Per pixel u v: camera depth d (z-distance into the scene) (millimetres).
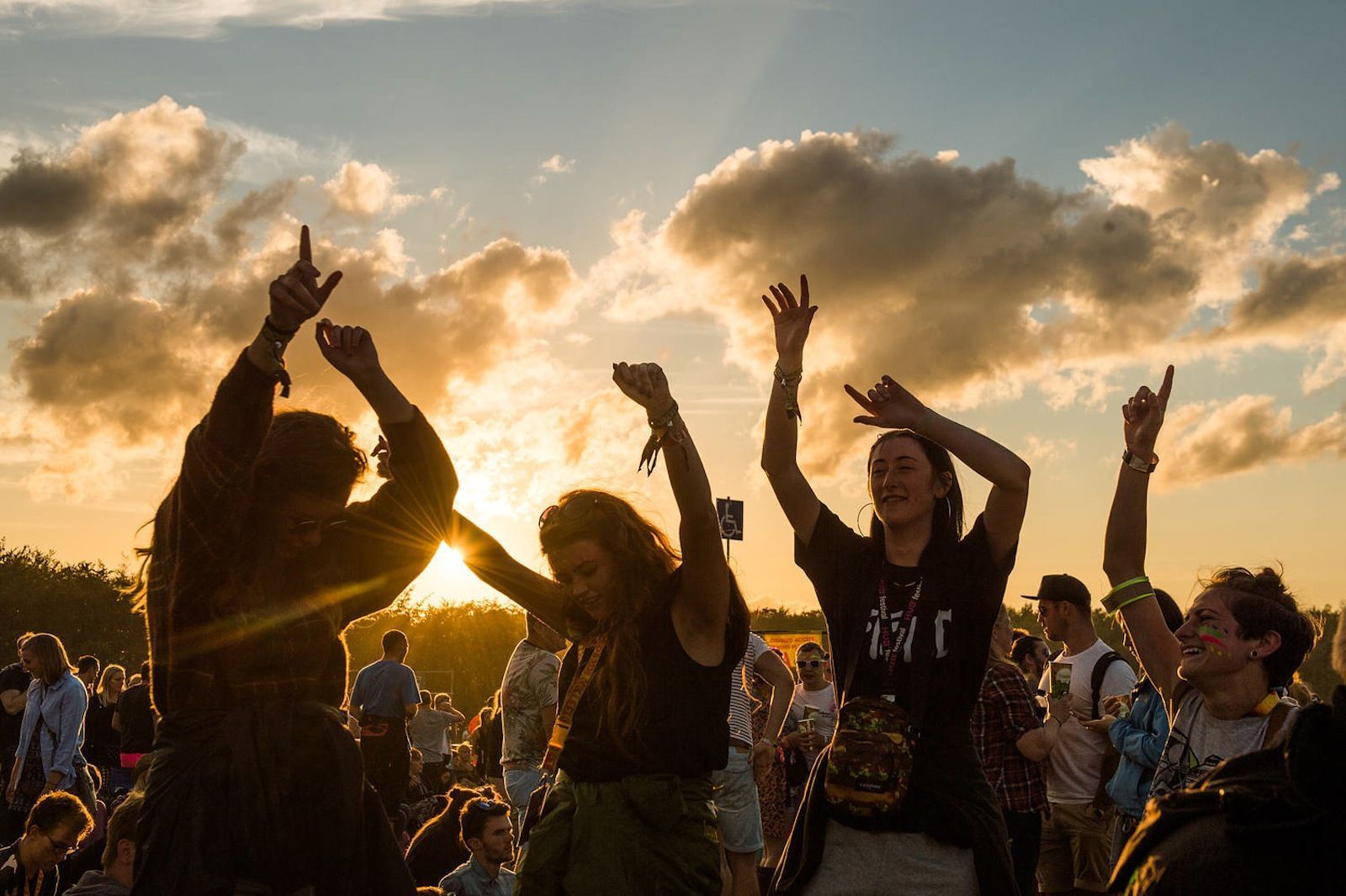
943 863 3686
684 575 3160
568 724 3262
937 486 4035
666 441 3033
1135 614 3996
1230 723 3584
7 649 58281
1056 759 7301
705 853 3158
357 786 2475
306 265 2242
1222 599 3561
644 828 3129
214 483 2283
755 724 9070
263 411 2283
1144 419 4062
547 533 3238
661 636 3188
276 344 2244
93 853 7348
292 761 2385
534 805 3465
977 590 3855
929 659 3811
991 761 6625
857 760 3699
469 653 66125
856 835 3758
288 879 2352
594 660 3252
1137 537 4043
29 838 6750
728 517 9953
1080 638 7492
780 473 4156
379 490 2730
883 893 3695
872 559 4059
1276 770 2002
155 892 2291
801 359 4125
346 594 2580
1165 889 2016
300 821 2379
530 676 7801
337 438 2525
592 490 3354
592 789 3186
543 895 3176
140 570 2533
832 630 4082
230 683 2404
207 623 2387
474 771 14508
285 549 2475
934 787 3707
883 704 3781
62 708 10094
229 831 2311
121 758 11633
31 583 60906
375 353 2635
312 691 2494
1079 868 7242
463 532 3211
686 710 3172
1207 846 1982
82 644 60594
